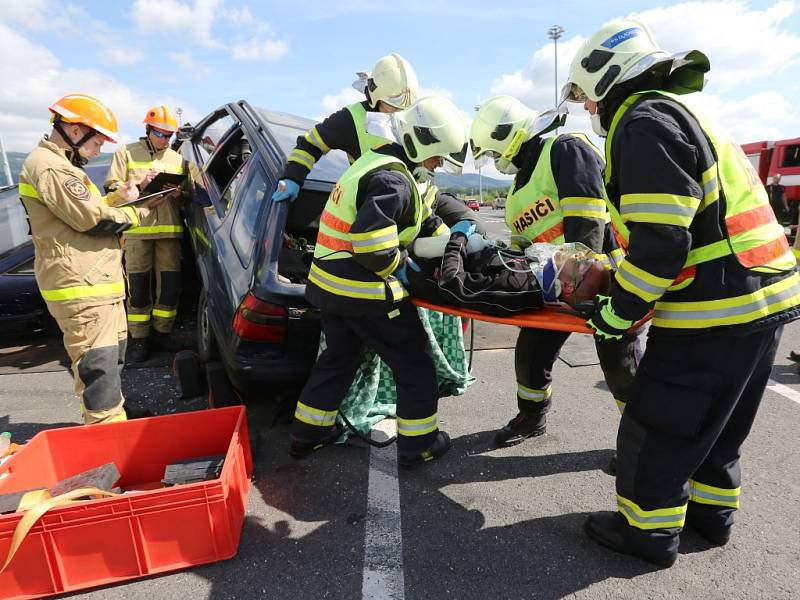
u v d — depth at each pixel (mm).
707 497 2145
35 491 2141
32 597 1935
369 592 1960
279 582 2012
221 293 3129
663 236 1608
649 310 1878
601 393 3746
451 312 2367
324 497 2541
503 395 3734
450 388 3688
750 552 2150
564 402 3605
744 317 1713
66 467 2527
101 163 6297
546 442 3064
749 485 2604
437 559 2129
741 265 1710
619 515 2113
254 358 2768
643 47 1800
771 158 15203
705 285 1744
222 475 2059
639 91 1833
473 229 2650
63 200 2502
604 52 1837
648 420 1902
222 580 2021
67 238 2627
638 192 1646
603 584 1991
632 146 1660
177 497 1998
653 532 1996
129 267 4238
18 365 4355
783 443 2986
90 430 2525
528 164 2477
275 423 3246
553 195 2443
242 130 3990
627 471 1996
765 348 1836
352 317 2445
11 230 4992
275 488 2605
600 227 2291
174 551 2051
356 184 2291
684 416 1825
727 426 2072
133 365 4301
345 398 3059
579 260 2105
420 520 2373
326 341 2623
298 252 3521
